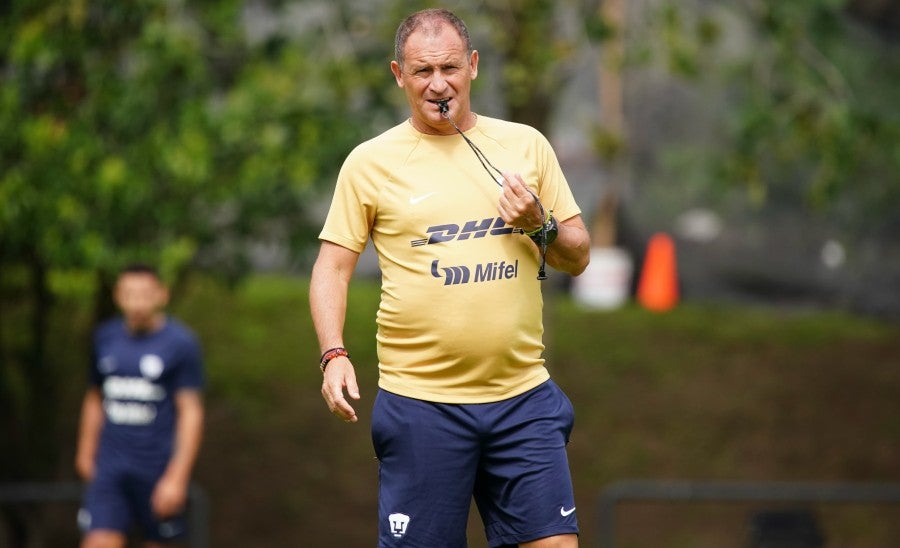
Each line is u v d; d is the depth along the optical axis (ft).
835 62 125.59
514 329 45.73
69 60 100.89
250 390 170.60
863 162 128.16
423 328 45.70
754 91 115.34
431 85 44.78
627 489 93.61
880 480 155.74
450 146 46.09
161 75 96.78
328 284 46.55
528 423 46.32
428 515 46.52
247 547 144.05
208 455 158.81
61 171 96.12
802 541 96.17
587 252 47.62
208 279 138.10
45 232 97.50
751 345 183.01
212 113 98.43
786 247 192.34
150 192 99.19
